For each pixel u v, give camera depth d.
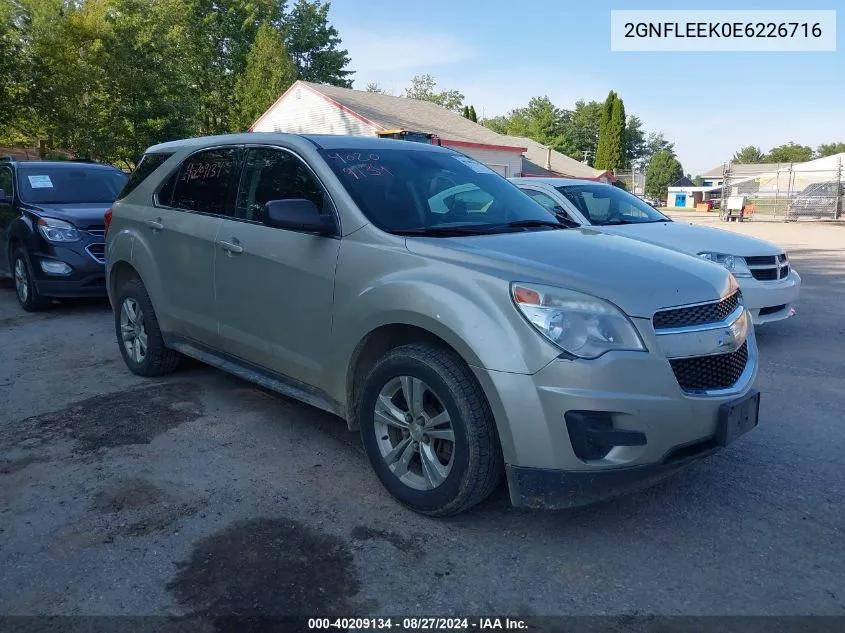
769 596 2.79
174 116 24.81
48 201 8.86
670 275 3.29
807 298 9.93
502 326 3.00
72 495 3.61
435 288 3.22
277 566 2.98
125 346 5.70
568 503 2.97
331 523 3.35
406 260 3.44
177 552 3.08
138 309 5.50
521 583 2.88
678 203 74.69
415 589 2.83
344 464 4.03
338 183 3.92
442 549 3.13
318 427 4.59
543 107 80.56
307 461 4.06
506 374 2.95
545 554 3.10
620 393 2.90
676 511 3.50
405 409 3.49
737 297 3.57
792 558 3.07
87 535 3.22
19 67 20.48
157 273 5.11
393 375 3.40
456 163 4.70
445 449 3.33
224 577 2.90
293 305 3.97
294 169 4.21
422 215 3.94
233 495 3.62
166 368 5.54
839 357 6.50
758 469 3.99
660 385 2.96
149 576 2.90
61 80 21.31
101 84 22.39
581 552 3.12
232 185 4.61
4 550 3.09
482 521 3.38
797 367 6.15
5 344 6.74
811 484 3.80
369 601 2.75
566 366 2.89
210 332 4.67
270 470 3.93
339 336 3.69
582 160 81.44
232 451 4.18
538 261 3.26
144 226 5.27
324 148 4.20
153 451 4.18
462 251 3.36
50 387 5.37
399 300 3.33
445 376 3.15
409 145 4.69
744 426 3.28
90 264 8.00
